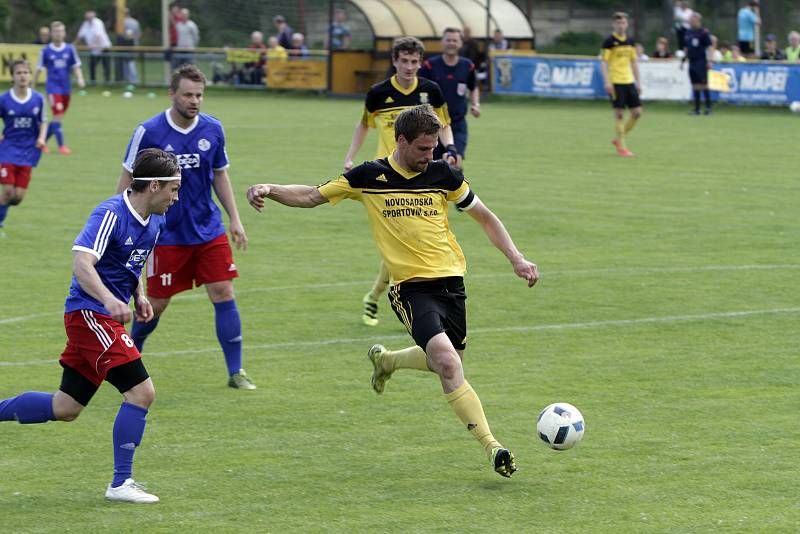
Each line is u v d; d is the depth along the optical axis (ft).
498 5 392.06
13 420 65.10
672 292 113.09
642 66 352.08
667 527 56.49
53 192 177.88
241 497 61.31
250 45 446.19
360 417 76.28
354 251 135.74
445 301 68.44
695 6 482.69
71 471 65.82
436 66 143.43
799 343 94.27
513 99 376.68
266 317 104.78
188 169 82.79
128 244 62.49
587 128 285.02
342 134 264.31
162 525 57.21
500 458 61.82
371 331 100.42
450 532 55.98
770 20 469.16
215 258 83.56
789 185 185.88
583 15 497.05
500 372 86.28
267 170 200.54
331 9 384.68
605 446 69.36
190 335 98.48
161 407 78.38
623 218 155.43
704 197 173.58
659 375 85.15
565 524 57.00
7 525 57.36
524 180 191.62
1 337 96.73
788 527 56.34
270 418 76.02
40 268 124.98
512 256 69.77
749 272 122.01
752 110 339.36
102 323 61.77
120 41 425.69
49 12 542.57
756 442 69.92
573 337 96.73
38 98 149.28
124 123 285.64
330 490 62.39
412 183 68.90
